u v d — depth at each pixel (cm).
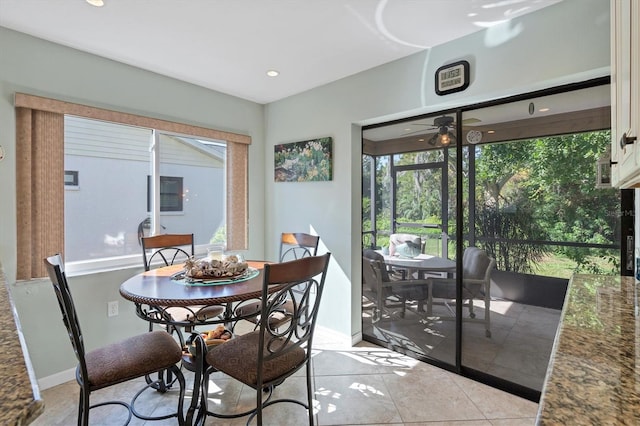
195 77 290
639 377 69
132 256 276
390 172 282
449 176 247
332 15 195
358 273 300
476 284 235
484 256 231
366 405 203
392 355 274
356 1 181
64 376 229
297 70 276
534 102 208
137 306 189
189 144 315
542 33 189
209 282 190
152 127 277
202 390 184
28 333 214
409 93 249
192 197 319
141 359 159
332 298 306
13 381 61
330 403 206
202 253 324
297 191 337
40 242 219
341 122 296
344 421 188
